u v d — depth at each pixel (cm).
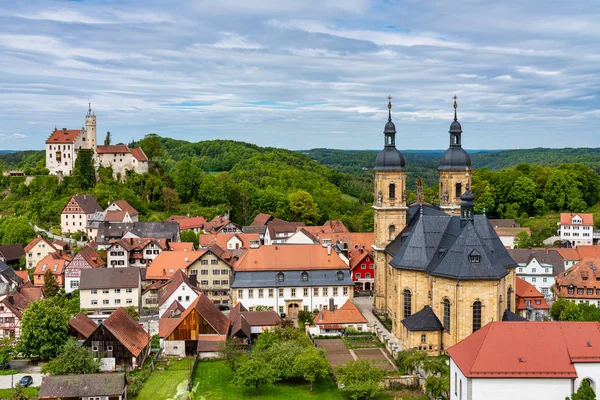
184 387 4134
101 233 19262
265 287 13038
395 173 13012
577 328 7356
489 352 7200
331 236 18712
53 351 10381
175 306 12469
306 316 12756
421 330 10306
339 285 13212
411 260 11150
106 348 10088
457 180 13600
